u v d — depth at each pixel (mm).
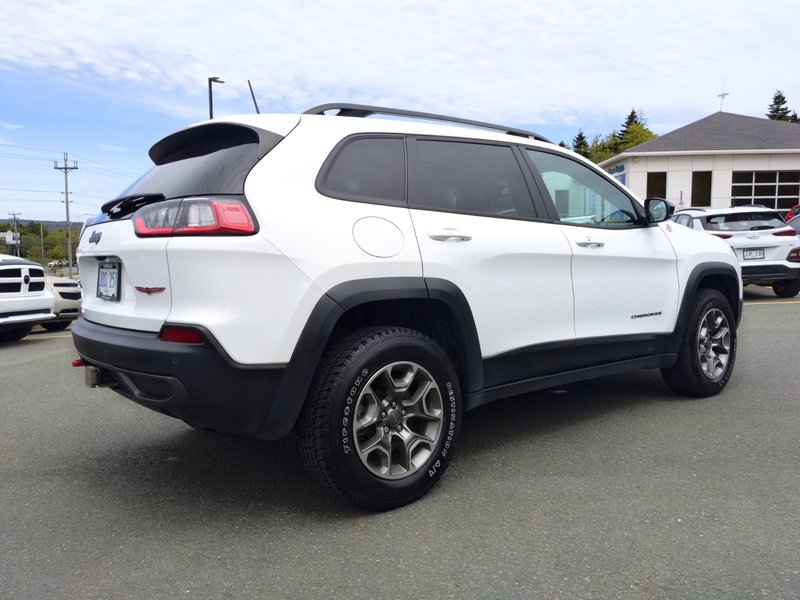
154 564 2492
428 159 3303
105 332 2922
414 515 2867
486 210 3438
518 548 2541
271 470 3500
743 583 2262
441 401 3043
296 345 2652
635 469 3338
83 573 2434
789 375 5336
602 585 2266
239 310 2557
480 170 3498
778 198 25656
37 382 5895
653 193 26062
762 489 3053
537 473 3318
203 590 2297
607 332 3959
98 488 3287
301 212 2738
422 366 2975
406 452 2943
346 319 3094
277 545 2623
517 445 3764
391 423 2914
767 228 10641
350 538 2666
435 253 3066
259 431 2682
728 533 2627
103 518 2924
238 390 2588
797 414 4246
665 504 2908
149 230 2713
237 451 3832
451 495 3068
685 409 4418
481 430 4078
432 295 3008
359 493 2779
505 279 3379
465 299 3156
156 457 3750
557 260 3635
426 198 3205
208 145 3129
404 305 3145
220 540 2682
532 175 3742
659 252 4289
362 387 2768
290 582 2338
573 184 3992
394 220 3006
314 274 2686
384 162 3131
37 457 3787
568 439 3848
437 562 2449
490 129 3836
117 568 2467
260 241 2590
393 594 2242
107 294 3105
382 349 2824
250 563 2480
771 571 2336
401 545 2590
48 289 9016
